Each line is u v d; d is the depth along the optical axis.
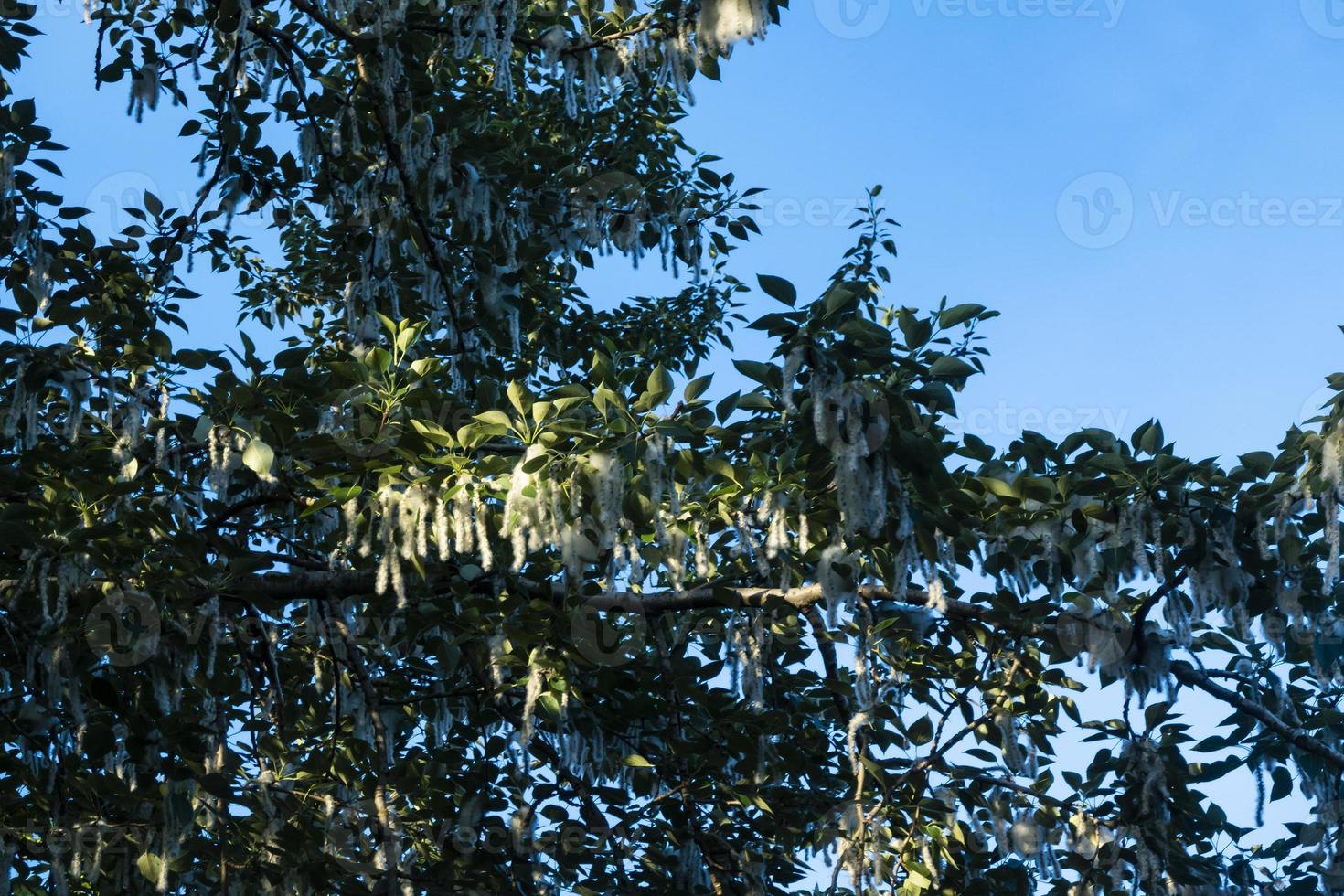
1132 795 5.27
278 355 5.02
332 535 5.16
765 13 5.41
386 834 5.13
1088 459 4.46
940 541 4.52
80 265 6.08
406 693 6.15
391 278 6.83
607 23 6.25
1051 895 5.25
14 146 5.52
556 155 6.69
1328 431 4.13
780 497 4.46
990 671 5.48
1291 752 5.23
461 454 4.24
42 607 4.48
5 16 5.64
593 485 3.93
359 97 6.80
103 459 4.83
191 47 6.43
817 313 3.90
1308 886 5.37
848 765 6.11
